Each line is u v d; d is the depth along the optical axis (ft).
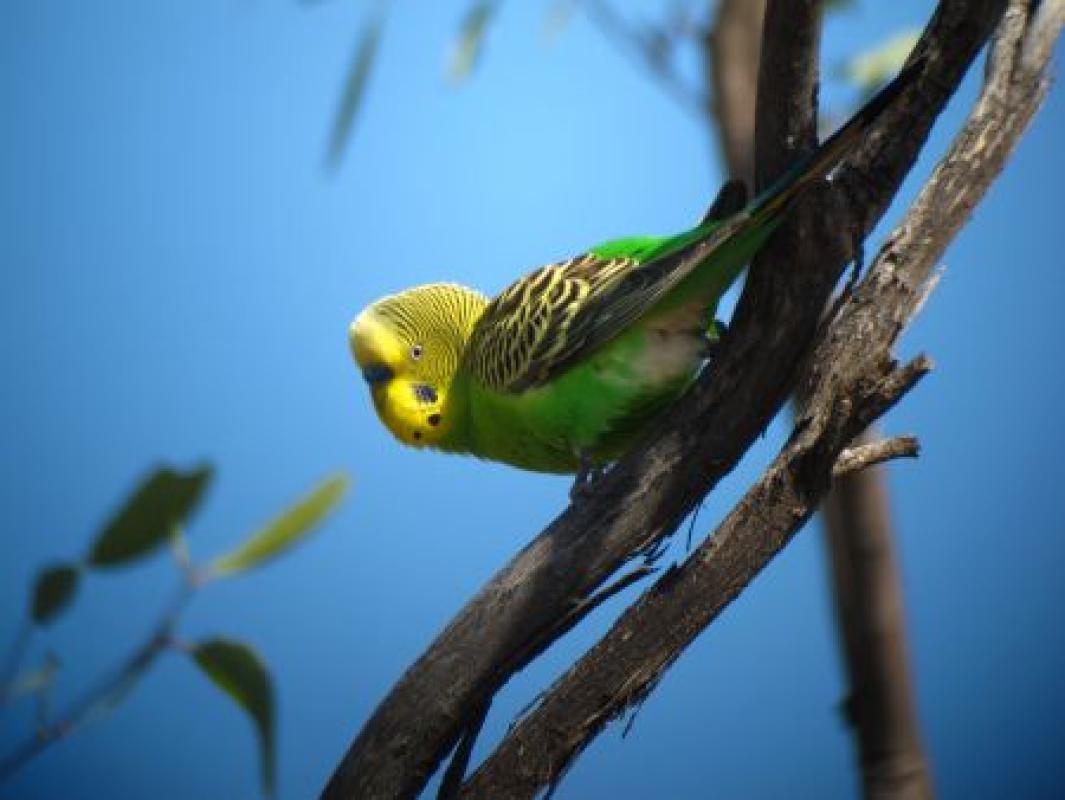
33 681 15.80
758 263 19.75
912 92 18.97
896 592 27.76
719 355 20.17
